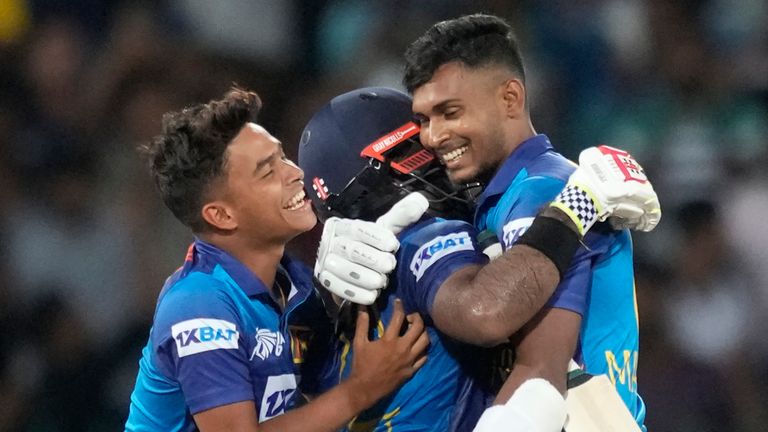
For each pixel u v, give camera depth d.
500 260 11.97
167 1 31.05
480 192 13.73
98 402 24.48
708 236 26.36
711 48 31.95
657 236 27.17
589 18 31.55
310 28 31.66
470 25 13.17
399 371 12.59
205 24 30.95
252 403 12.77
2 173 27.62
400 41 29.59
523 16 31.23
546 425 11.64
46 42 30.23
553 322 12.15
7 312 25.45
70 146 28.52
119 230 26.84
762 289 26.91
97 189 27.80
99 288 26.47
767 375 25.52
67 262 26.67
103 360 24.78
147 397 13.41
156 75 29.55
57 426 24.27
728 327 25.80
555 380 11.96
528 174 12.95
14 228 26.98
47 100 29.52
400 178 13.45
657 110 30.52
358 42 30.55
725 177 28.97
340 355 13.48
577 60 31.09
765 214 27.92
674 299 26.11
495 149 13.22
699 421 24.61
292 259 14.20
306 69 31.39
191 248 13.69
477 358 13.07
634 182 12.27
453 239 12.58
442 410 12.99
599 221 12.55
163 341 12.84
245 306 13.19
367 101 13.66
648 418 24.62
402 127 13.47
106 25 30.97
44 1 30.97
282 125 30.02
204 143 13.24
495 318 11.65
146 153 15.24
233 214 13.37
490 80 13.10
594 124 30.47
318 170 13.62
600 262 12.82
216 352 12.65
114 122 28.84
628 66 31.41
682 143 29.81
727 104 30.70
